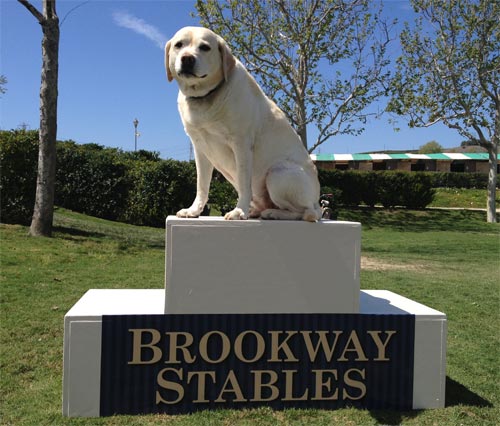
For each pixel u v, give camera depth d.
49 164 10.07
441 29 20.55
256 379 3.19
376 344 3.28
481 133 21.67
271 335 3.19
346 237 3.25
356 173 24.98
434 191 25.17
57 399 3.37
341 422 3.05
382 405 3.29
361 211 24.09
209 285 3.13
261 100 3.48
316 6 15.24
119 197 16.72
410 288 7.84
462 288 7.91
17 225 10.94
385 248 14.01
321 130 16.33
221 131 3.27
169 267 3.10
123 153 22.23
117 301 3.55
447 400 3.51
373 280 8.45
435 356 3.33
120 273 7.81
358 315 3.27
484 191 32.56
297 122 16.06
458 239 16.58
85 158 16.83
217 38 3.14
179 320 3.11
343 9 15.46
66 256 8.70
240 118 3.24
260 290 3.17
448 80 21.06
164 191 16.28
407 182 24.69
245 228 3.15
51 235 10.23
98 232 12.05
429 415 3.22
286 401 3.22
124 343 3.08
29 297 6.04
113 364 3.07
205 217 3.47
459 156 47.88
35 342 4.55
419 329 3.31
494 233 18.78
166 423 2.96
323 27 15.23
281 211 3.42
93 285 6.88
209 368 3.15
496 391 3.72
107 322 3.06
